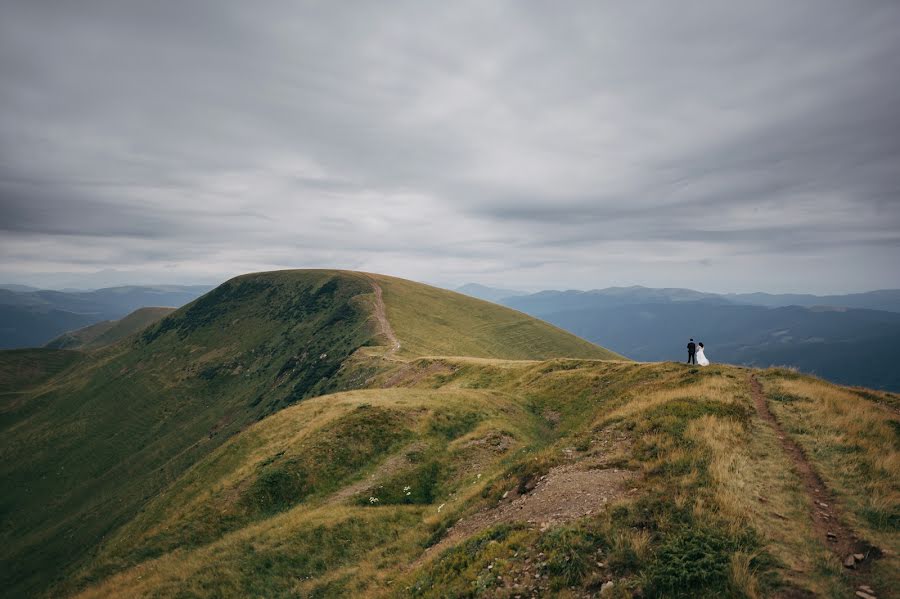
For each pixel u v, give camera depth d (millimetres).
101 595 22453
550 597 10703
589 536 12289
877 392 24766
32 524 93250
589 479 16031
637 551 11125
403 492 26062
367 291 167125
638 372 36906
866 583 9570
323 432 33562
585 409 35031
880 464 14758
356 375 88938
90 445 123500
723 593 9711
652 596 10062
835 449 16609
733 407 20922
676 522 12125
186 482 43219
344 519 22703
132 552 27062
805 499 13234
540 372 48312
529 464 19484
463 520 18109
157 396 143125
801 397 22891
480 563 12945
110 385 157375
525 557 12500
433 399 38625
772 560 10375
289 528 23109
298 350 139000
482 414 35594
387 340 110625
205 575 20812
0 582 71562
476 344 129875
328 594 17328
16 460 120000
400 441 31766
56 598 24953
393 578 16266
